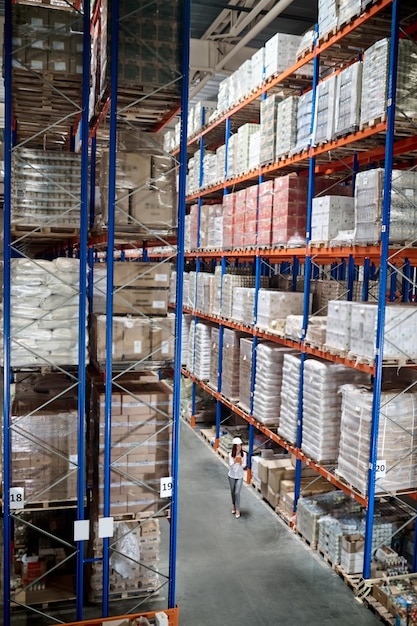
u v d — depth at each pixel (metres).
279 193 10.07
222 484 11.38
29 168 6.79
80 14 6.54
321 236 8.62
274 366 10.58
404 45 6.82
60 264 6.43
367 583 7.26
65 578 7.61
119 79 6.45
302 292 10.78
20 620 6.89
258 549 8.71
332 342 8.13
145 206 6.77
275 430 10.57
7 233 6.10
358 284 10.50
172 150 17.28
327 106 8.23
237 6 12.92
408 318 7.06
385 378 8.38
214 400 16.03
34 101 7.55
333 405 8.47
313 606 7.23
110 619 6.40
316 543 8.68
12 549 7.50
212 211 14.24
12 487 6.32
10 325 6.23
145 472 6.68
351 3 7.39
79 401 6.36
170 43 6.60
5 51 6.11
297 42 10.08
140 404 6.61
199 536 9.09
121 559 7.30
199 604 7.23
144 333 6.76
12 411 6.53
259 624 6.84
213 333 14.05
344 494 9.39
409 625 6.36
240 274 13.84
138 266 6.88
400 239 6.96
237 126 13.91
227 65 15.38
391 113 6.74
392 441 7.18
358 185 7.59
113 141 6.34
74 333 6.50
